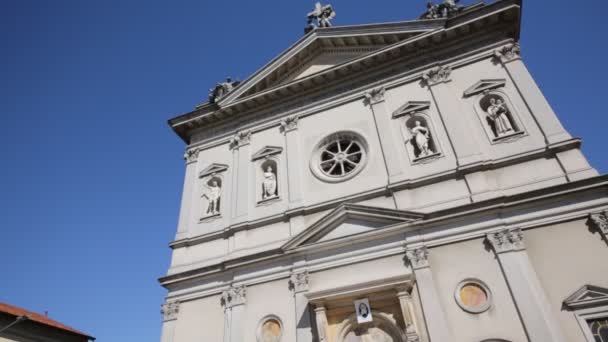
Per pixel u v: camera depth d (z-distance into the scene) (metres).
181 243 19.08
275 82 22.45
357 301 13.97
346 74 20.42
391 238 15.13
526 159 14.73
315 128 19.88
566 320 11.77
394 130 17.91
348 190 17.20
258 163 20.20
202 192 20.78
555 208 13.41
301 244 16.17
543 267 12.77
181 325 16.84
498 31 18.17
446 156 16.17
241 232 18.14
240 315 15.88
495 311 12.55
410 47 19.27
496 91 16.81
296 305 15.11
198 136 23.05
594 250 12.43
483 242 13.83
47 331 25.11
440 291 13.52
